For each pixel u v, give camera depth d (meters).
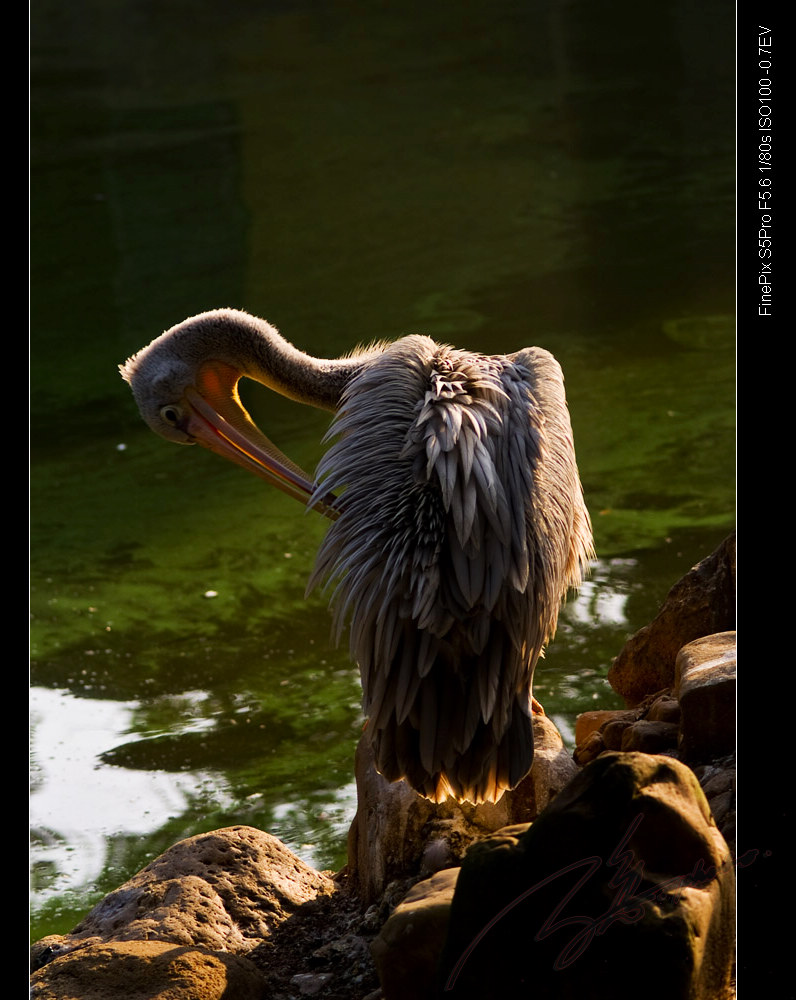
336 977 6.57
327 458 6.97
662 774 5.20
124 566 13.12
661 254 20.38
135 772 9.68
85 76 33.81
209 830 8.85
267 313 19.17
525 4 37.53
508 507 6.59
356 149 27.02
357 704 10.45
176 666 11.23
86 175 26.64
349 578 6.68
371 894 7.28
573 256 20.61
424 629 6.47
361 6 39.00
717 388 15.51
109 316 19.97
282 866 7.61
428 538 6.45
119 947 6.45
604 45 32.66
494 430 6.80
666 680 8.53
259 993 6.38
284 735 10.05
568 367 16.44
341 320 18.66
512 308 18.64
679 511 12.66
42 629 11.93
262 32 36.94
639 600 11.15
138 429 16.70
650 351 16.80
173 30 37.69
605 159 25.28
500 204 23.34
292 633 11.71
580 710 9.52
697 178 23.83
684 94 28.66
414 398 7.00
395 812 7.37
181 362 8.80
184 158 27.23
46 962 6.79
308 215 23.70
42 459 15.87
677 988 4.79
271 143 27.81
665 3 35.69
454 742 6.61
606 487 13.25
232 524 13.95
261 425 15.90
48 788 9.48
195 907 7.09
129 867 8.54
